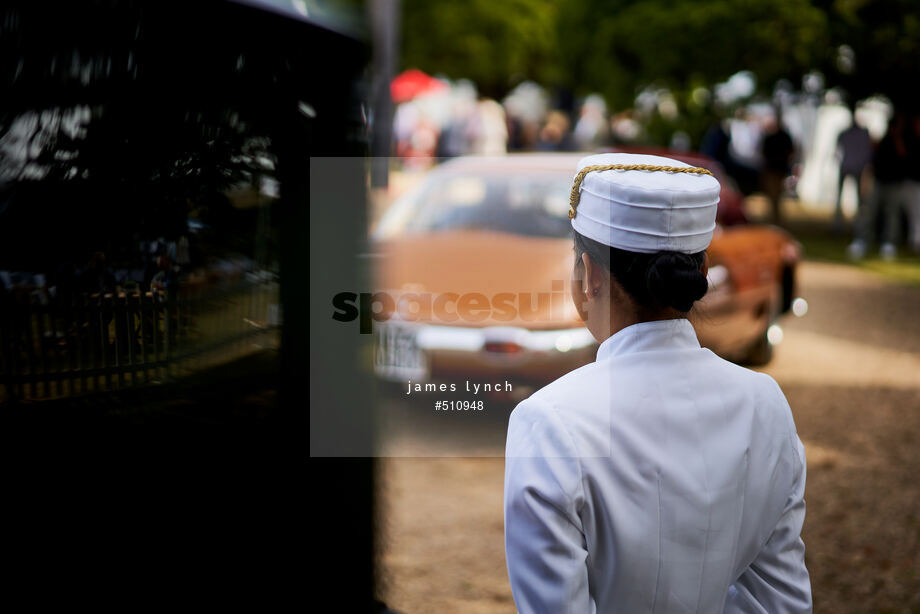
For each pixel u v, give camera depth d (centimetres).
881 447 485
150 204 119
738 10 1164
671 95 1330
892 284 983
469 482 423
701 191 121
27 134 106
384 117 547
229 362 133
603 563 119
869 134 1282
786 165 1398
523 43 2488
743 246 587
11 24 105
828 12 1138
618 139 1717
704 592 121
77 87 110
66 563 111
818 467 455
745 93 1363
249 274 135
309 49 142
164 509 123
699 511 119
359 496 165
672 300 122
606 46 1346
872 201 1157
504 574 339
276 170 138
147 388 120
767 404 129
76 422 112
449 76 2572
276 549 144
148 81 117
